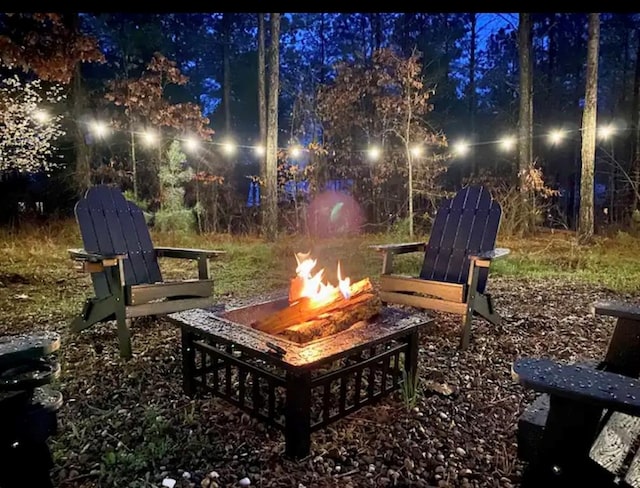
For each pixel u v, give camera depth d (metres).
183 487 1.41
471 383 2.21
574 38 12.55
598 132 7.17
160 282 2.90
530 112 9.26
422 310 3.48
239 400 1.82
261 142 9.57
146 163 9.73
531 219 8.53
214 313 2.13
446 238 3.33
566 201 12.55
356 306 2.06
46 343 1.13
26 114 6.45
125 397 2.02
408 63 8.45
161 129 9.16
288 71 12.30
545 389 0.96
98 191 3.05
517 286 4.37
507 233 8.02
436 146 9.52
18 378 1.05
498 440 1.70
